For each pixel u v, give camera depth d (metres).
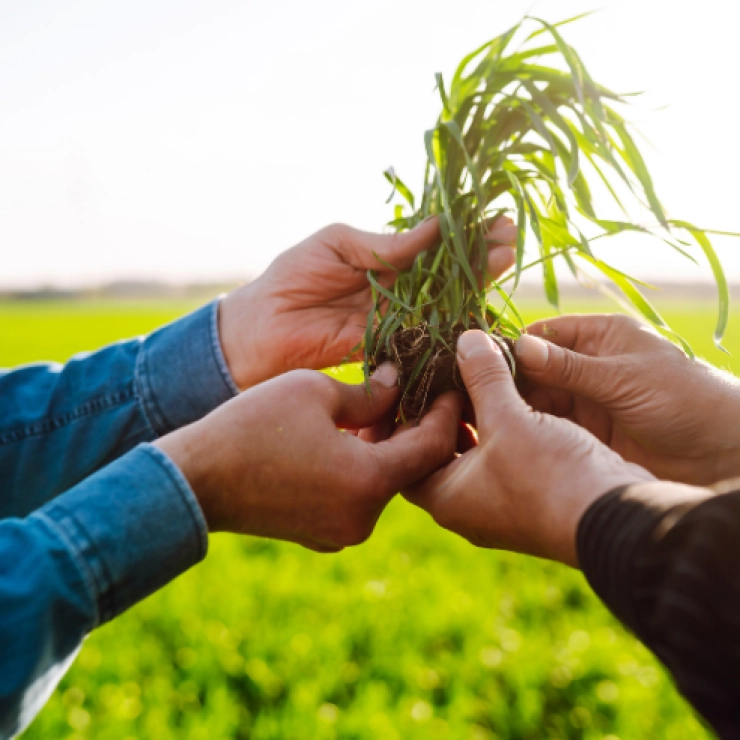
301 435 0.41
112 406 0.52
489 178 0.55
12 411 0.50
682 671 0.25
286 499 0.41
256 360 0.57
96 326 9.49
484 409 0.42
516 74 0.53
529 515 0.38
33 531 0.33
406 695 0.83
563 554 0.36
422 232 0.54
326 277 0.56
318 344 0.58
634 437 0.52
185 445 0.38
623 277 0.52
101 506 0.35
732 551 0.25
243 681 0.90
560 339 0.56
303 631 0.98
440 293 0.53
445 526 0.44
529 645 0.93
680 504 0.29
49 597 0.32
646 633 0.28
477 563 1.30
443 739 0.75
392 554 1.32
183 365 0.54
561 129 0.47
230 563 1.24
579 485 0.36
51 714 0.76
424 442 0.46
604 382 0.49
